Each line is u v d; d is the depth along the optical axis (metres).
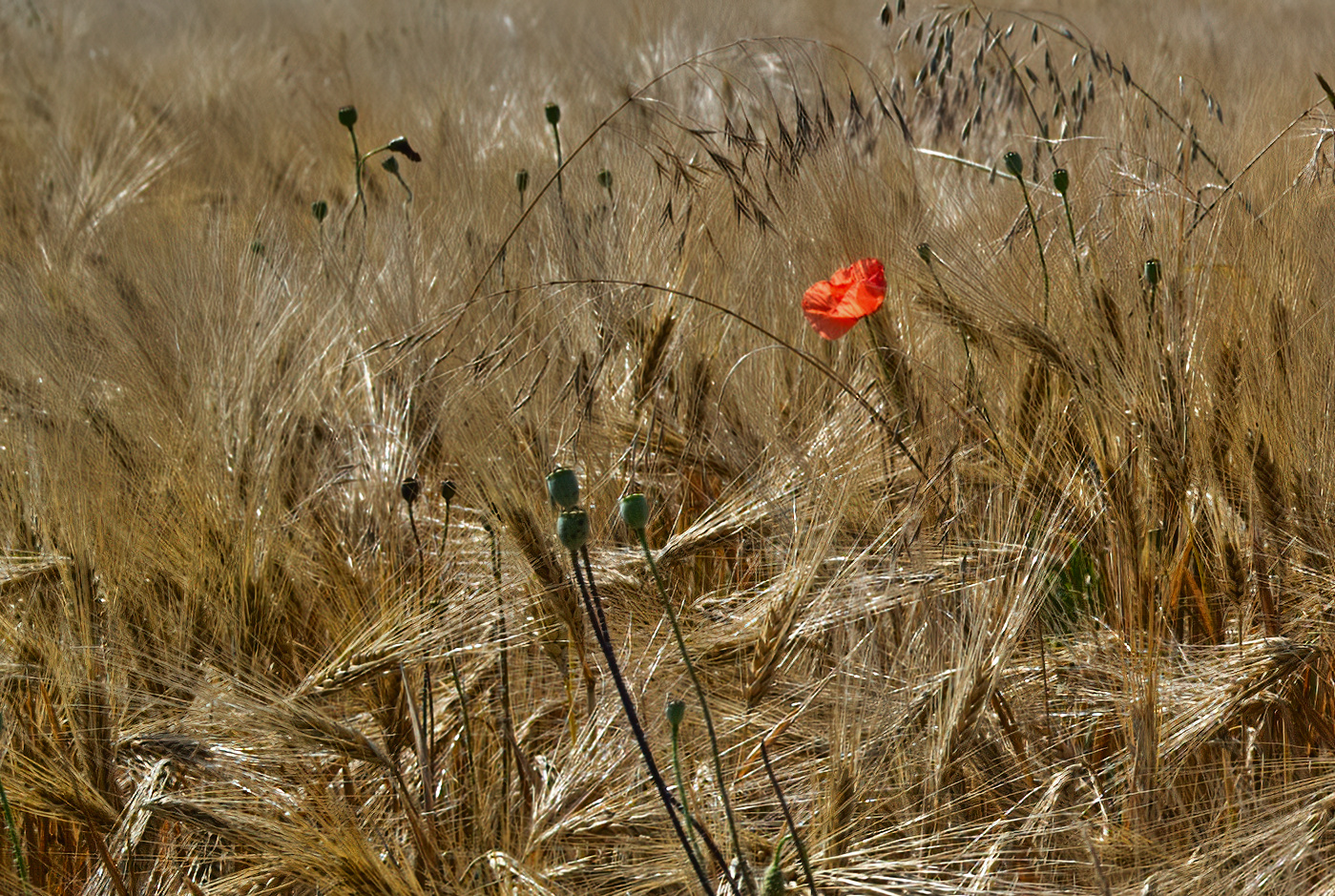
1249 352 3.05
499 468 3.00
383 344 3.23
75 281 4.11
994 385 3.16
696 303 3.26
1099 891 2.86
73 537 3.01
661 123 4.18
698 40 8.34
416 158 3.88
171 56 11.13
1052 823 2.90
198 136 7.89
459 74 8.60
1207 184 3.73
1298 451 3.02
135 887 2.91
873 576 2.97
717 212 3.58
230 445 3.12
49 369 3.24
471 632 3.01
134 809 2.92
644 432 3.18
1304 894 2.85
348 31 12.41
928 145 5.13
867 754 2.89
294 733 2.91
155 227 5.09
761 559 3.10
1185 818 2.91
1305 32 9.76
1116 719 3.01
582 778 2.92
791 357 3.25
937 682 2.91
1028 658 3.02
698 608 3.03
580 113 6.79
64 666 2.96
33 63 11.21
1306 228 3.22
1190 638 3.08
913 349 3.23
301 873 2.88
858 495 3.07
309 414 3.22
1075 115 4.73
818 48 4.13
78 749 2.94
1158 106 4.29
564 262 3.41
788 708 2.97
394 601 3.04
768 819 2.92
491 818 2.93
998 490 3.09
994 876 2.86
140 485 3.07
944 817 2.90
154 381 3.21
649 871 2.88
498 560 3.02
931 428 3.14
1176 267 3.13
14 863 2.94
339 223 4.54
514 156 5.46
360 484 3.14
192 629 3.00
